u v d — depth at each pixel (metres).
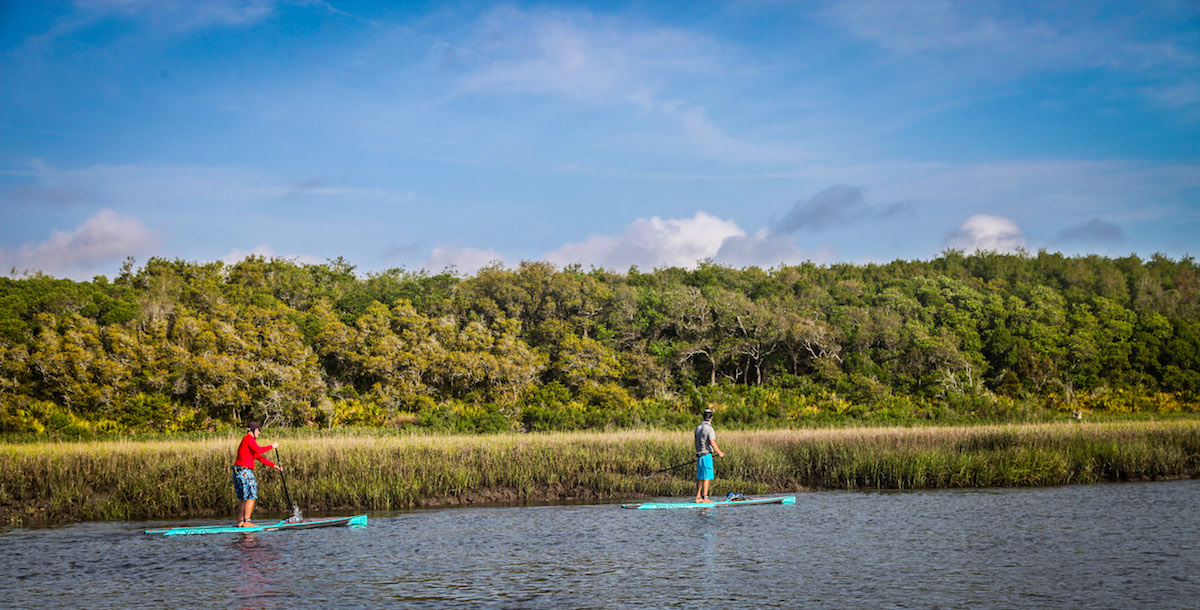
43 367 51.56
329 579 12.59
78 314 59.56
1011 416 53.47
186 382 52.41
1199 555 14.05
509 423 49.34
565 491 23.64
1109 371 68.31
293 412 51.59
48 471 21.88
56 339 54.03
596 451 26.53
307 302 75.12
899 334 68.00
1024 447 27.86
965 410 54.97
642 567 13.35
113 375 51.47
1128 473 26.50
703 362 72.94
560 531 17.02
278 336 57.53
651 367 64.50
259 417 51.88
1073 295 84.06
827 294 81.62
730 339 70.00
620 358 66.31
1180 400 64.81
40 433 45.59
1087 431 32.38
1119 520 17.89
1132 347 70.75
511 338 63.41
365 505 21.28
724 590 11.80
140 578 12.66
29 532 17.36
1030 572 12.79
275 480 21.83
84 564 13.73
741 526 17.55
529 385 59.41
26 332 57.31
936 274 97.81
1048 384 64.69
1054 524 17.39
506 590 11.88
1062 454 26.92
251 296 70.44
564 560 13.95
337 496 21.25
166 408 50.03
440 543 15.62
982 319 74.94
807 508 20.39
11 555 14.49
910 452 26.70
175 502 20.38
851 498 22.42
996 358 69.25
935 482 25.45
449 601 11.29
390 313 66.44
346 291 83.69
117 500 20.27
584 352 63.25
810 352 69.25
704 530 17.02
